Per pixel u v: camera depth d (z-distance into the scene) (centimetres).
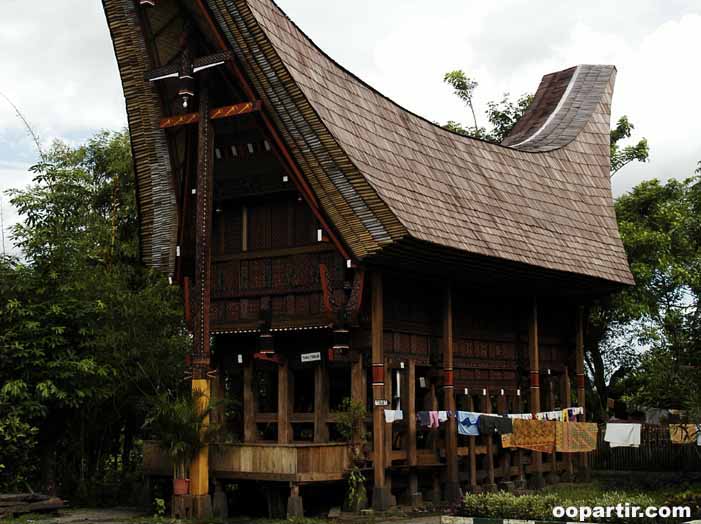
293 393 2058
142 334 2236
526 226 2344
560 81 3378
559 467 2627
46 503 1945
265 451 1845
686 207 3584
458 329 2261
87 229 2748
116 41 2033
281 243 2039
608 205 2856
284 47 1911
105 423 2358
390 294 2022
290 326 1977
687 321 2495
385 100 2233
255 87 1906
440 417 2066
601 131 3094
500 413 2397
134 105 2072
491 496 1655
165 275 2141
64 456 2370
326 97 1948
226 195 2091
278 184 2017
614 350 3762
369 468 1911
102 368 2106
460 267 2109
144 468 2045
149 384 2288
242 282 2072
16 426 1969
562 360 2709
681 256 3453
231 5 1862
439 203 2052
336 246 1889
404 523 1747
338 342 1886
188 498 1845
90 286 2236
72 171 2469
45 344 2095
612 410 3725
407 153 2122
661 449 3156
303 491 2000
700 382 2384
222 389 2156
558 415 2512
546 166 2722
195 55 1975
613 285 2594
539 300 2634
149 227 2158
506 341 2445
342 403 1959
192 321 1953
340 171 1861
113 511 2008
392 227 1811
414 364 2055
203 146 1931
